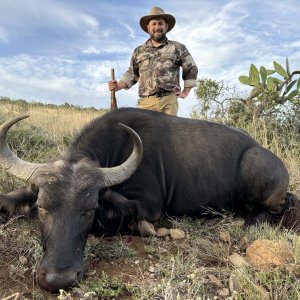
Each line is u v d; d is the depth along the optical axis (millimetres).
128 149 1994
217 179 2105
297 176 2604
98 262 1534
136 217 1704
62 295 1213
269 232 1799
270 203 2105
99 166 1724
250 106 3576
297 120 3469
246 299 1262
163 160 2047
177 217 2117
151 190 1953
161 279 1388
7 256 1515
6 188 2037
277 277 1317
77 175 1503
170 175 2061
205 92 3725
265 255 1475
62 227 1366
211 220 2125
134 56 2963
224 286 1379
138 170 1946
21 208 1602
